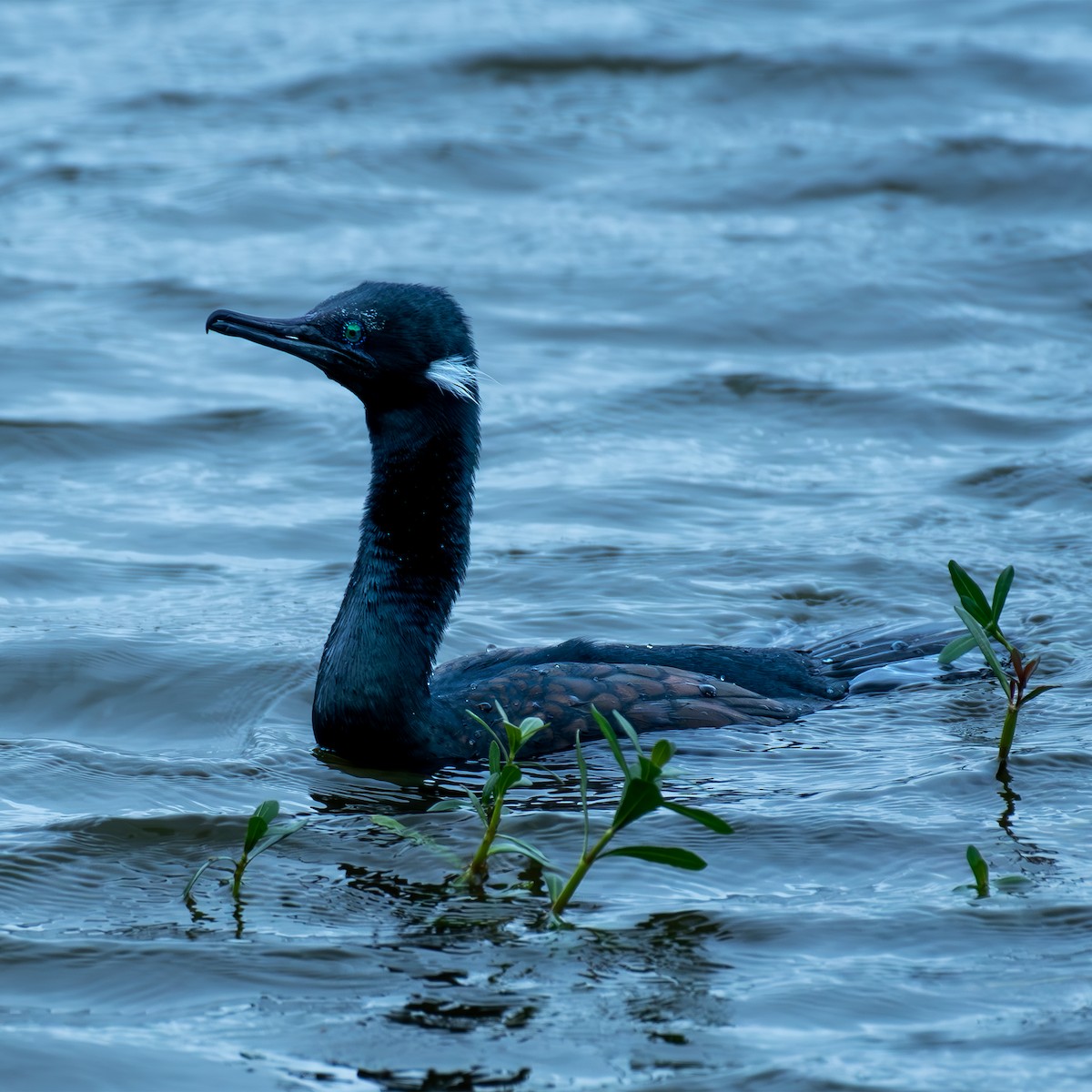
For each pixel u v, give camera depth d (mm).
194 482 16656
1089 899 8211
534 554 14797
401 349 10672
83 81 30062
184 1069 6777
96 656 12156
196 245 23344
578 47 30500
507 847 8422
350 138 26953
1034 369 19734
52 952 7781
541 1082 6676
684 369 19703
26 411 18016
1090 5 32531
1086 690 11656
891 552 14742
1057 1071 6703
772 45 30484
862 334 20781
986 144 26000
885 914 8117
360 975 7562
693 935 7918
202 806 9727
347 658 10617
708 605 13742
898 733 10914
